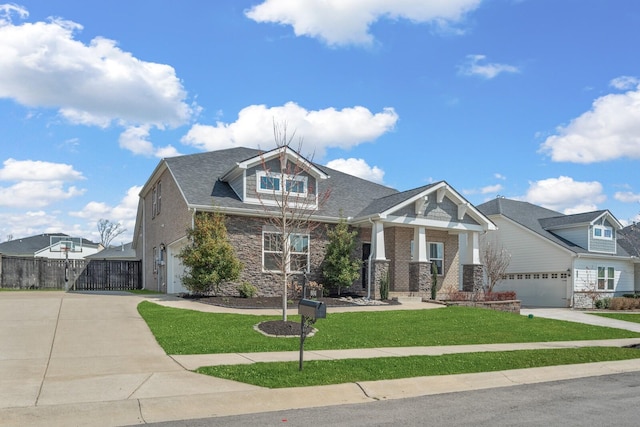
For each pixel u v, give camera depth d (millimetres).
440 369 10312
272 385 8547
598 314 24672
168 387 8289
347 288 24031
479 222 25594
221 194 22219
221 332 13180
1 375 8953
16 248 55062
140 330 13367
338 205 24734
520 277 33188
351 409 7699
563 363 11883
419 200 23594
